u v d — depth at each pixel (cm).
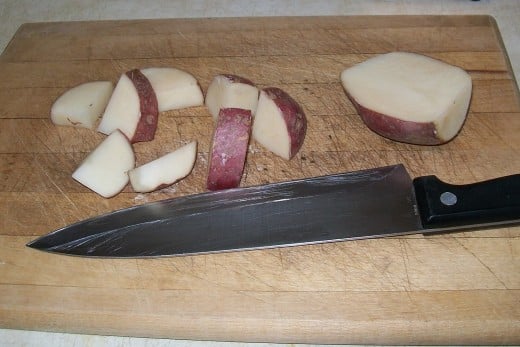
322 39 44
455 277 34
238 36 45
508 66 42
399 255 34
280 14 49
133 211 36
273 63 43
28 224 36
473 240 35
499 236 35
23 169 39
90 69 44
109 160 38
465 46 43
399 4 49
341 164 38
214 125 40
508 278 33
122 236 35
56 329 34
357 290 33
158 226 35
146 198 37
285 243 34
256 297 33
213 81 40
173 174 37
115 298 34
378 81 39
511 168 38
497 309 33
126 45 45
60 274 34
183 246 34
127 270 34
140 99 39
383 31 44
